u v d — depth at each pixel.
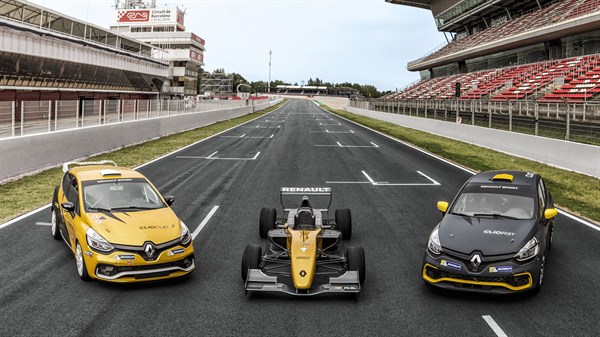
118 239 7.08
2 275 7.50
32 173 15.94
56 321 6.01
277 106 114.31
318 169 18.66
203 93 142.12
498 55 60.75
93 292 6.95
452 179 16.86
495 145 26.27
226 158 21.44
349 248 7.33
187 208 12.04
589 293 7.10
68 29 46.38
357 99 81.62
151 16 104.44
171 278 7.57
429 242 7.44
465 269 6.77
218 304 6.63
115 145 23.61
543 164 20.56
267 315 6.31
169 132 33.06
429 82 75.75
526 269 6.69
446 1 79.50
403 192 14.45
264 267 7.86
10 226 10.13
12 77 34.66
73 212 8.03
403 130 40.75
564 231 10.49
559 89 36.38
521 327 6.01
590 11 39.78
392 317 6.28
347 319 6.21
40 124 17.44
